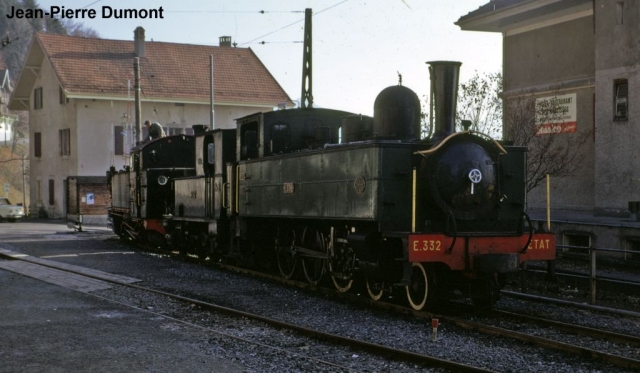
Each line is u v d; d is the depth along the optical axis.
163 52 45.00
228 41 49.78
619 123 17.81
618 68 17.80
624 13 17.59
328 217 12.34
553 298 12.16
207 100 42.94
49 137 45.47
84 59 42.62
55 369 7.42
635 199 17.39
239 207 15.97
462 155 10.80
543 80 21.31
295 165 13.55
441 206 10.70
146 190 22.22
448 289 11.20
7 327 9.65
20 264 17.41
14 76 118.00
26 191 75.38
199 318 10.55
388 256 11.26
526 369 7.56
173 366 7.53
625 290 12.77
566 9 19.89
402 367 7.62
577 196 20.06
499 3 21.38
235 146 17.08
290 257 14.68
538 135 20.62
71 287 13.47
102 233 29.47
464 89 19.84
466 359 7.98
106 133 41.47
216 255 18.41
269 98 44.66
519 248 10.91
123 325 9.79
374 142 10.98
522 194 11.58
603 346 8.75
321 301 12.11
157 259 18.77
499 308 11.41
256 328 9.76
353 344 8.54
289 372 7.34
